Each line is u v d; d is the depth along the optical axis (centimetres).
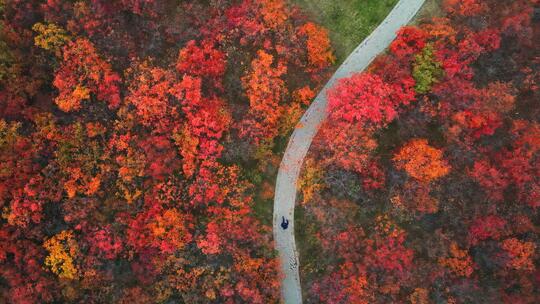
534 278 5406
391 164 5472
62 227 5147
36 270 5041
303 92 5566
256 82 5288
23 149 5119
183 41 5406
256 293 5303
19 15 5166
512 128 5312
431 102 5291
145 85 5088
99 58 5222
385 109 5122
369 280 5325
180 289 5322
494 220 5275
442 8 5769
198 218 5444
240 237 5366
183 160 5262
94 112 5247
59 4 5169
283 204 5891
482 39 5338
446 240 5406
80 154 5228
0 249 4969
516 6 5428
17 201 4944
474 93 5119
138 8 5284
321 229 5638
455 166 5341
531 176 5188
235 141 5425
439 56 5219
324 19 5903
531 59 5488
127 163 5181
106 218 5222
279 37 5397
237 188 5472
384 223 5481
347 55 5906
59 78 5128
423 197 5306
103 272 5153
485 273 5491
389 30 5928
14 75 5144
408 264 5269
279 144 5859
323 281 5481
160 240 5200
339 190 5472
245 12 5328
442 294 5375
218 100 5388
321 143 5556
